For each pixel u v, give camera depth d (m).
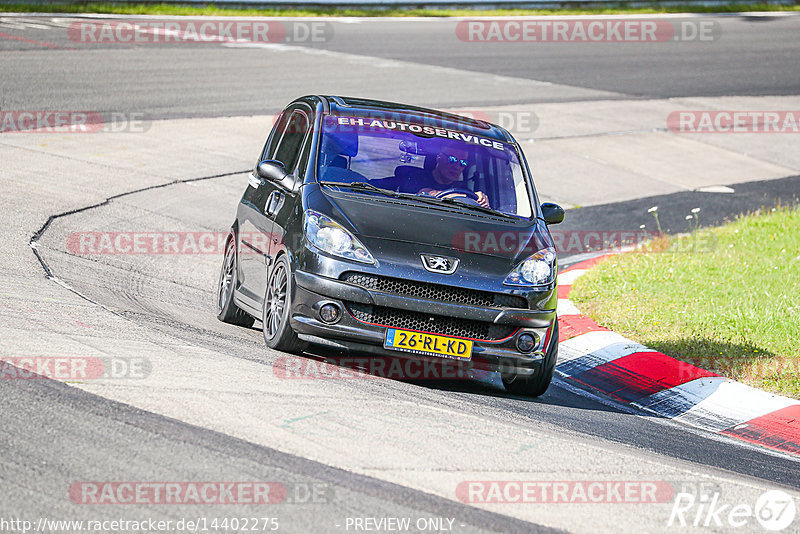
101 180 47.44
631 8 145.38
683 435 24.91
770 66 110.25
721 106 88.44
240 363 23.81
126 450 17.38
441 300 24.73
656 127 78.56
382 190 26.83
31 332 23.80
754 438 25.83
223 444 18.17
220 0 119.12
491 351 25.00
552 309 25.95
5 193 42.22
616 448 22.05
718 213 57.28
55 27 96.06
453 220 26.28
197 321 29.41
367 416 20.97
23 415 18.38
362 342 24.53
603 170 65.00
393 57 97.25
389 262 24.56
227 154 56.12
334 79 82.12
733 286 39.12
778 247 46.56
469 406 23.72
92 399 19.62
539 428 22.62
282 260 25.92
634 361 30.56
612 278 40.31
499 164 28.84
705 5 151.62
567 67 101.00
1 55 77.38
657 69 104.00
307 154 27.64
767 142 77.31
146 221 42.53
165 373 21.89
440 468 18.50
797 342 32.44
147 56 84.81
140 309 29.11
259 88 75.44
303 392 22.05
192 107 66.62
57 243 36.41
